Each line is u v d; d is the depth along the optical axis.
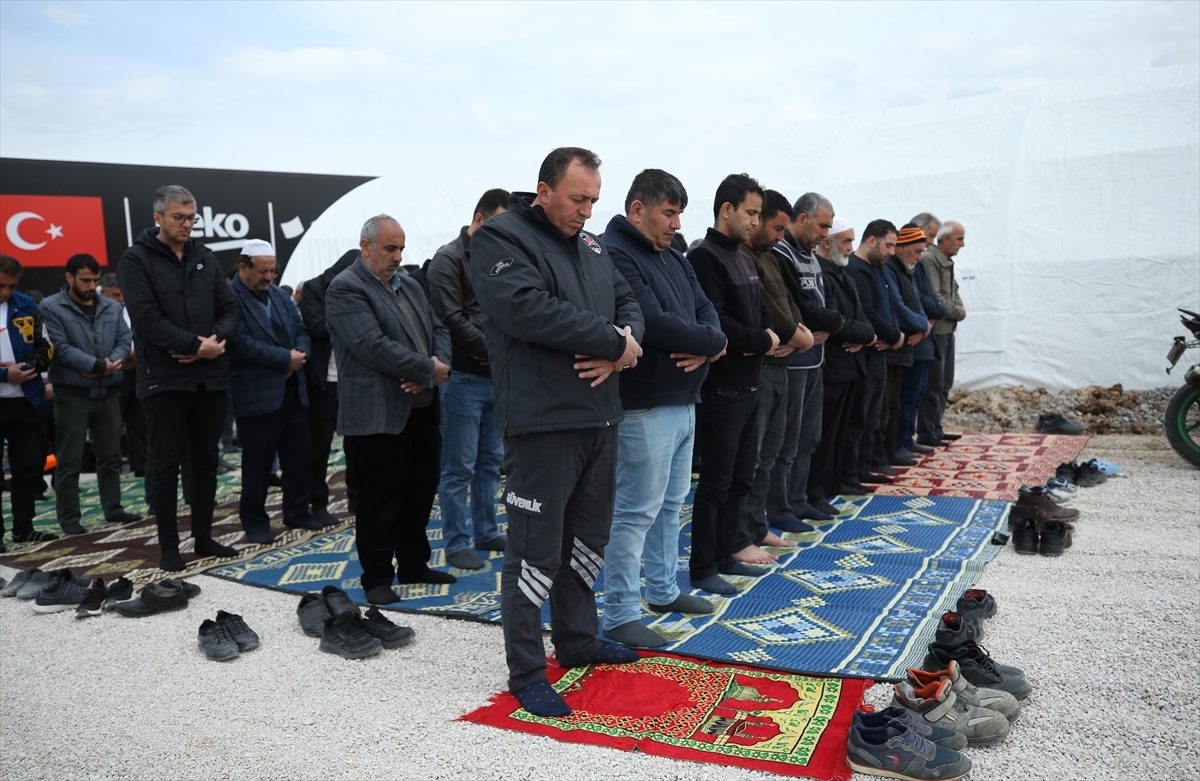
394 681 3.68
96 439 7.12
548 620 4.25
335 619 4.09
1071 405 10.54
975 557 5.20
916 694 3.15
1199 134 10.88
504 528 6.41
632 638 3.93
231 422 10.72
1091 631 4.02
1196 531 5.75
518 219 3.40
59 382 6.78
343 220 16.58
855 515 6.31
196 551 5.74
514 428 3.33
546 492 3.36
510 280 3.25
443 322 5.16
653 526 4.29
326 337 6.49
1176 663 3.65
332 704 3.47
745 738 3.04
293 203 16.20
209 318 5.43
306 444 6.44
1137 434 9.77
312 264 16.33
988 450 8.74
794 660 3.68
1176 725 3.12
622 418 3.54
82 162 13.02
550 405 3.31
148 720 3.39
